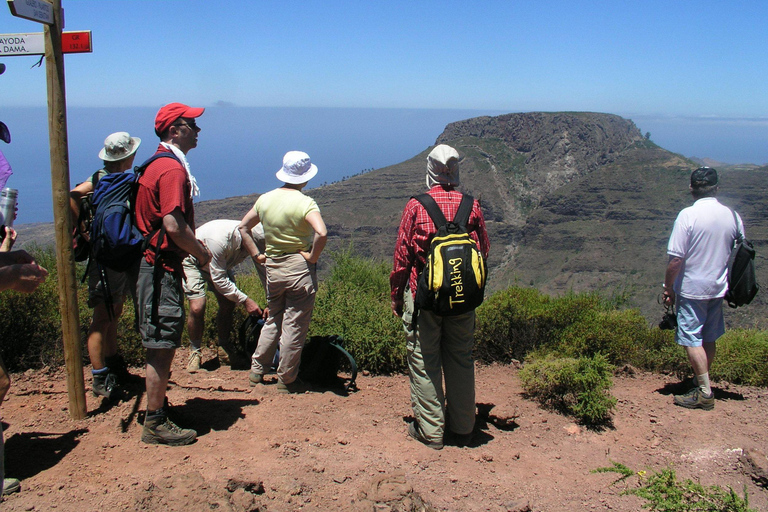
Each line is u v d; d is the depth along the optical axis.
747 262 4.16
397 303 3.54
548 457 3.46
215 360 5.00
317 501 2.67
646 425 4.00
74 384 3.39
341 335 4.97
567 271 150.62
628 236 155.50
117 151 3.51
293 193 4.06
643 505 2.86
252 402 3.99
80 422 3.41
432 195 3.34
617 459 3.49
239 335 5.10
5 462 2.87
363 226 175.12
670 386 4.82
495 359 5.59
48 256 6.34
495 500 2.88
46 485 2.63
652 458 3.51
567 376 4.09
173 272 3.07
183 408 3.77
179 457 3.02
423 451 3.40
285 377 4.23
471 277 3.07
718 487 2.90
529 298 5.88
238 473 2.88
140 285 3.06
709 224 4.12
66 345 3.35
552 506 2.89
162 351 3.09
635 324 5.68
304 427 3.61
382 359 4.96
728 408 4.34
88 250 3.66
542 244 165.75
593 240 156.38
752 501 3.10
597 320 5.50
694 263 4.19
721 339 5.54
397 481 2.77
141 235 3.08
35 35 3.02
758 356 5.10
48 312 4.80
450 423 3.56
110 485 2.66
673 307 4.55
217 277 4.64
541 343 5.52
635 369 5.36
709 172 4.18
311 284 4.10
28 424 3.34
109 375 3.77
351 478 2.94
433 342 3.40
